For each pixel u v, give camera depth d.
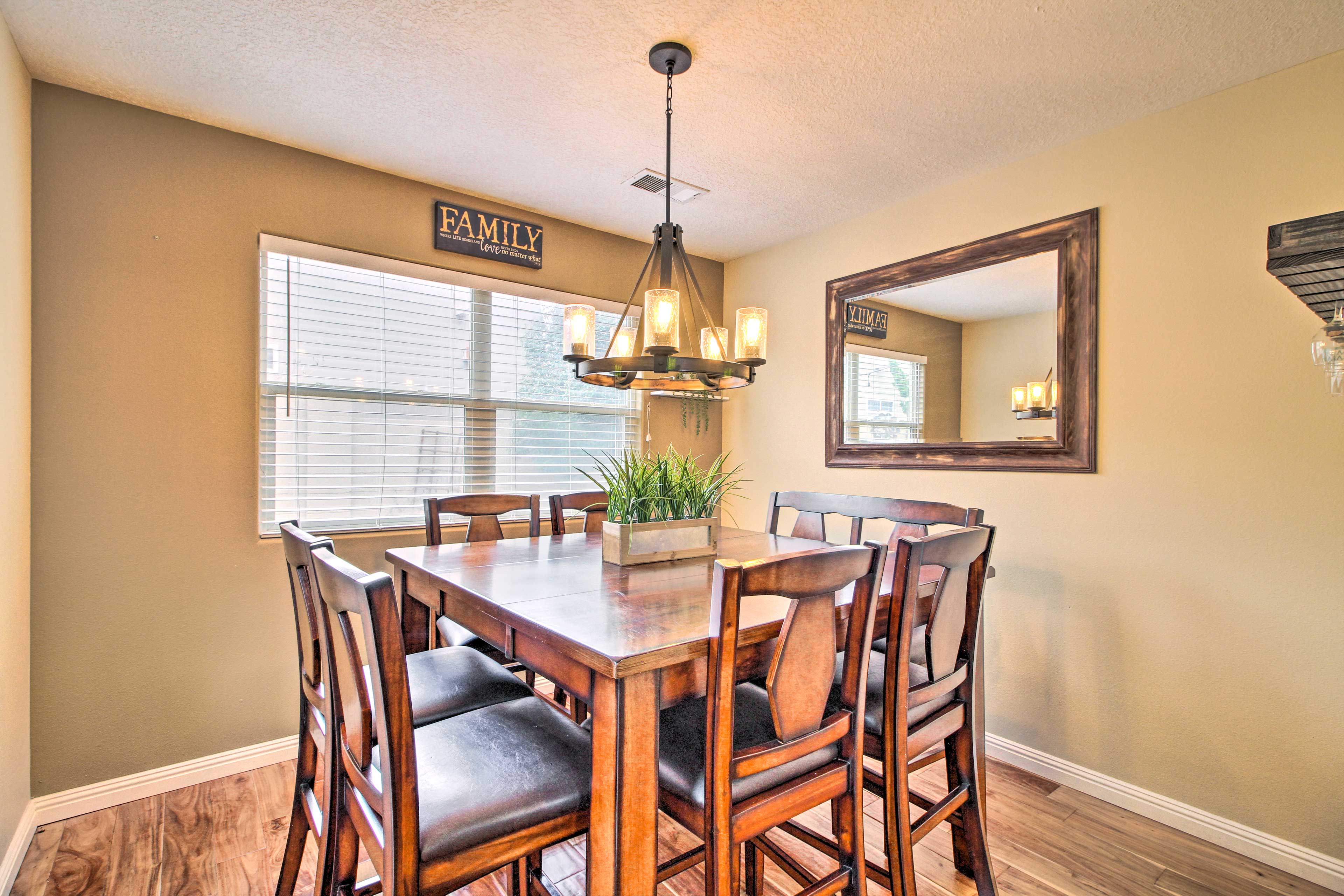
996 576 2.46
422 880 0.92
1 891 1.60
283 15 1.63
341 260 2.46
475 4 1.59
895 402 2.83
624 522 1.80
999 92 1.96
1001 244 2.45
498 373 2.96
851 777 1.26
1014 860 1.81
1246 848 1.84
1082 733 2.21
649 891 1.05
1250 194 1.87
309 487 2.44
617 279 3.32
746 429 3.62
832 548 1.19
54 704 1.93
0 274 1.60
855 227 3.03
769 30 1.68
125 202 2.05
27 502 1.84
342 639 1.09
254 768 2.26
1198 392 1.96
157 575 2.10
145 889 1.63
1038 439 2.34
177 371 2.13
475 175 2.59
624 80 1.92
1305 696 1.77
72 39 1.72
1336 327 1.56
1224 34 1.66
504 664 2.17
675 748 1.23
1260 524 1.85
